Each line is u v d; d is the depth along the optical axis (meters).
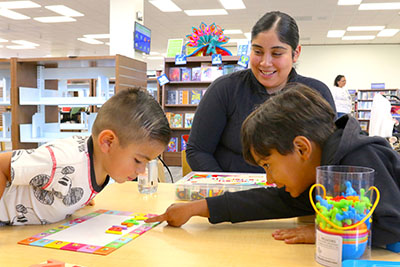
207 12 9.30
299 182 0.85
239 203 1.02
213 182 1.30
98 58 3.66
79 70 3.95
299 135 0.81
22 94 3.58
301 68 13.48
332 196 0.73
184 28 11.01
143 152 0.98
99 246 0.84
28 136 3.66
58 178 0.99
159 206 1.20
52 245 0.85
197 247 0.85
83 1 8.29
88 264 0.75
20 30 11.14
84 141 1.06
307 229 0.91
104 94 3.99
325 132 0.83
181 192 1.27
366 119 11.66
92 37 12.16
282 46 1.51
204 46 5.93
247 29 11.09
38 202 1.01
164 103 6.39
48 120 3.89
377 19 9.88
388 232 0.77
